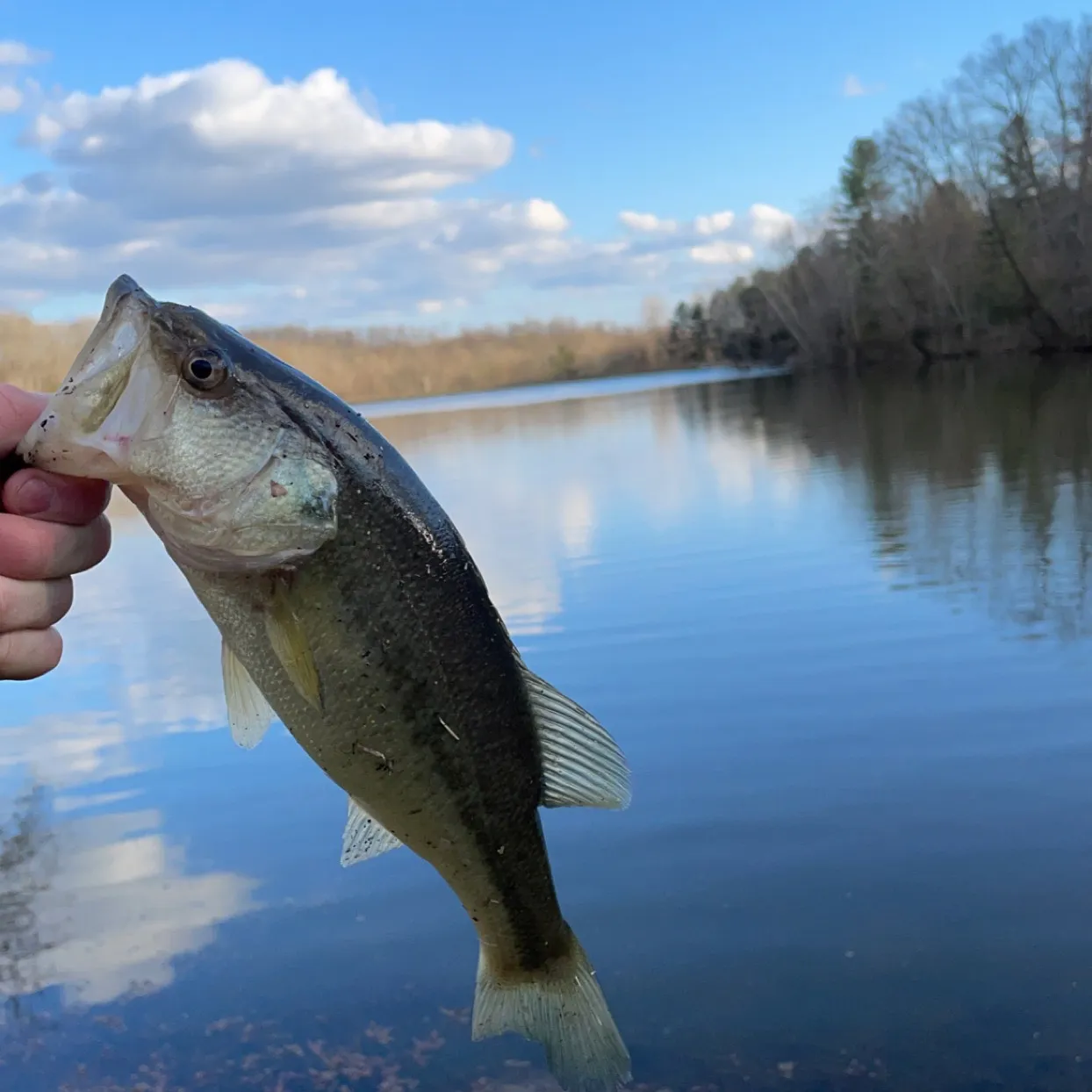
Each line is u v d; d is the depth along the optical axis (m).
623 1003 0.65
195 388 0.35
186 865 0.88
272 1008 0.67
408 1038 0.65
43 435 0.34
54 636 0.35
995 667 1.17
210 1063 0.63
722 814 0.88
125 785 1.05
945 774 0.92
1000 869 0.76
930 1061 0.59
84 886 0.84
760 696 1.15
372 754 0.39
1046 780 0.89
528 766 0.43
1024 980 0.64
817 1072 0.59
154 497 0.35
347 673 0.38
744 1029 0.62
